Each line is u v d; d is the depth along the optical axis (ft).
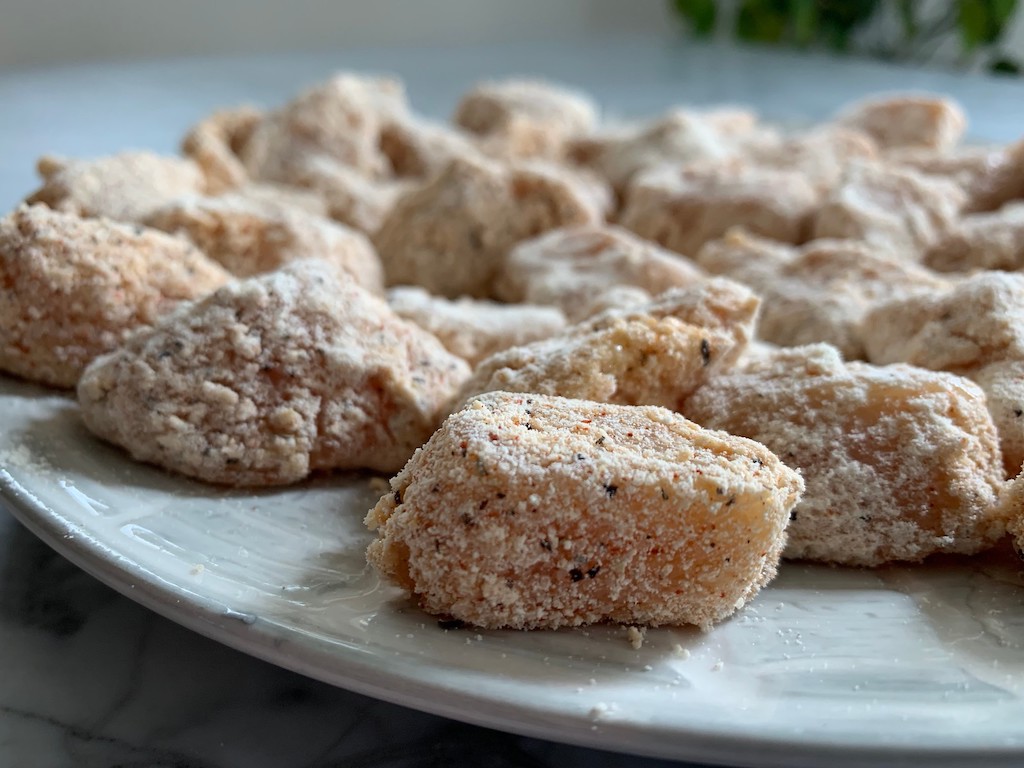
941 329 0.49
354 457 0.47
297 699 0.40
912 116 0.92
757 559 0.38
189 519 0.43
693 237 0.75
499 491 0.37
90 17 1.48
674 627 0.38
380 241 0.75
